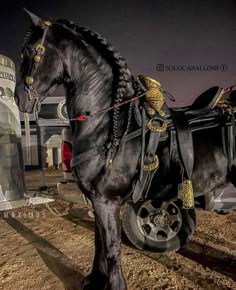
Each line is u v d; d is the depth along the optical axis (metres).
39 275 2.55
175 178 1.93
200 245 3.06
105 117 1.93
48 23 1.91
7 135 3.58
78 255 2.93
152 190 2.02
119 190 1.89
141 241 2.85
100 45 1.98
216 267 2.59
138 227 2.84
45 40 1.87
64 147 3.12
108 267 1.96
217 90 2.14
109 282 1.94
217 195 3.46
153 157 1.88
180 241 2.84
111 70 1.97
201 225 3.64
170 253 2.89
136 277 2.44
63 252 3.01
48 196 3.78
